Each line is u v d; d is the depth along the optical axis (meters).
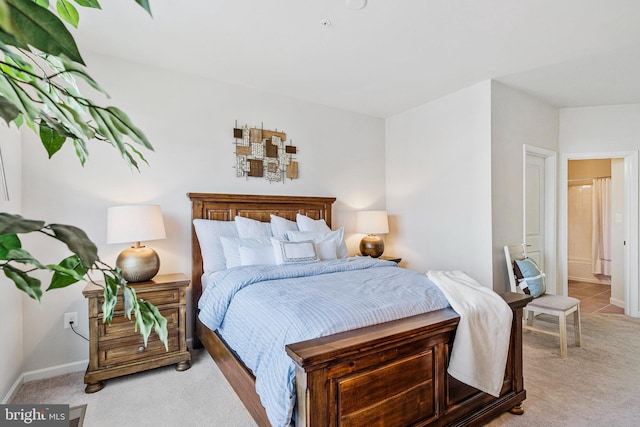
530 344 2.96
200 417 1.91
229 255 2.81
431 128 3.88
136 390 2.21
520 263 3.10
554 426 1.80
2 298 2.02
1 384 2.00
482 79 3.25
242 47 2.61
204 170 3.16
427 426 1.56
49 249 2.45
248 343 1.71
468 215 3.46
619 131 3.92
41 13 0.38
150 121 2.90
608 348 2.86
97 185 2.66
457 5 2.09
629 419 1.86
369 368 1.39
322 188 3.96
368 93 3.62
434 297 1.88
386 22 2.27
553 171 4.01
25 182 2.38
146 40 2.50
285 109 3.67
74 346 2.54
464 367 1.61
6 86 0.46
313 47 2.62
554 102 3.91
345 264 2.69
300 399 1.25
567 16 2.20
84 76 0.48
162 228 2.60
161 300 2.46
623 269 4.16
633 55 2.75
